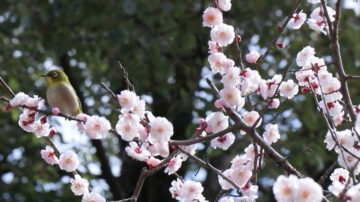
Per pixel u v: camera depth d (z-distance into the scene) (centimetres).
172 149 498
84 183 498
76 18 1048
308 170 1010
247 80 471
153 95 1143
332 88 496
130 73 1066
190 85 1098
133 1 1034
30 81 1182
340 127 589
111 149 1274
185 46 1098
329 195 450
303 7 999
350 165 466
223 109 479
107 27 1034
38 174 1181
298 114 996
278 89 490
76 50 1105
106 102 1159
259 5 1062
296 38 1045
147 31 1094
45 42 1040
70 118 458
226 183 490
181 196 490
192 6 1130
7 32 1138
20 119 480
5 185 1149
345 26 1029
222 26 476
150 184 1110
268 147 454
